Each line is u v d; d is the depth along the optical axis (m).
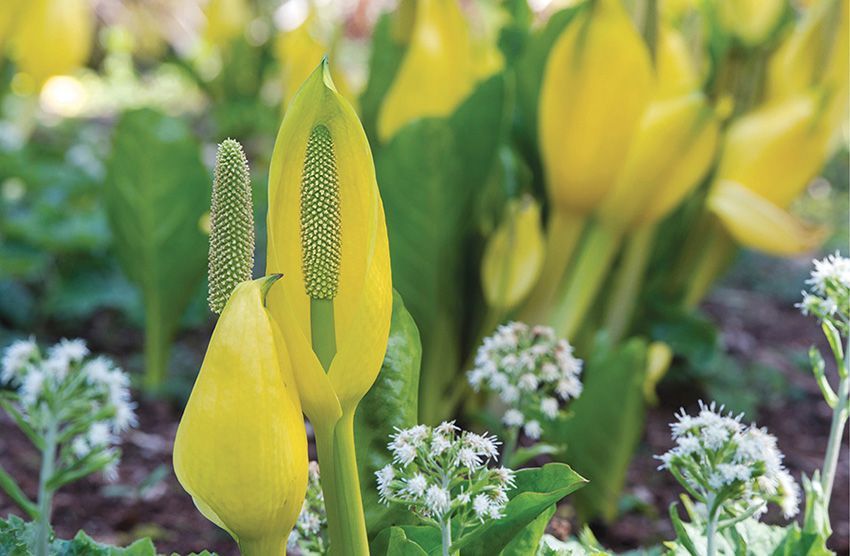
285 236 1.00
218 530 1.73
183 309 2.26
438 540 1.12
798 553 1.16
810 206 4.55
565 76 1.84
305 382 0.97
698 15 2.25
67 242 2.61
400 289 1.86
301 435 0.96
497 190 2.02
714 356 2.29
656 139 1.89
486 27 2.41
